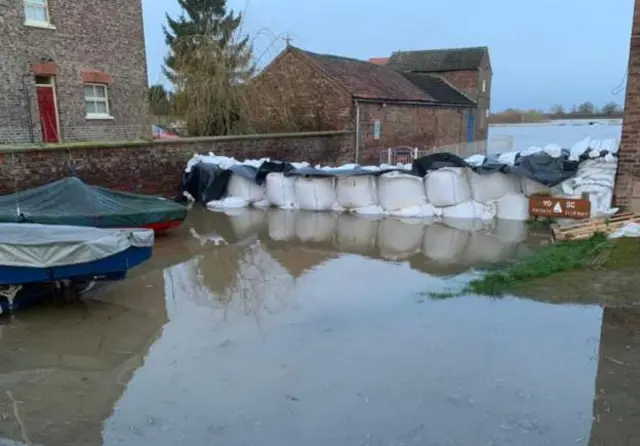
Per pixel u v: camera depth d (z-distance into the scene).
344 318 6.43
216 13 36.09
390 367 5.08
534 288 6.89
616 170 10.60
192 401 4.59
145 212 10.34
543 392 4.51
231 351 5.58
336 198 13.76
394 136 24.12
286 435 4.05
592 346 5.27
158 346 5.78
